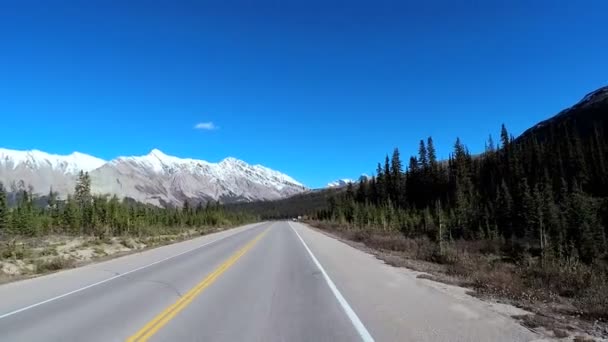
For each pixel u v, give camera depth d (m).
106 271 17.38
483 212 61.94
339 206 108.31
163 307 9.77
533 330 7.41
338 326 7.82
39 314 9.32
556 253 27.97
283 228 72.31
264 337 7.18
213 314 8.98
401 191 117.88
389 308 9.29
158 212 81.44
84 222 47.72
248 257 22.11
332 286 12.56
